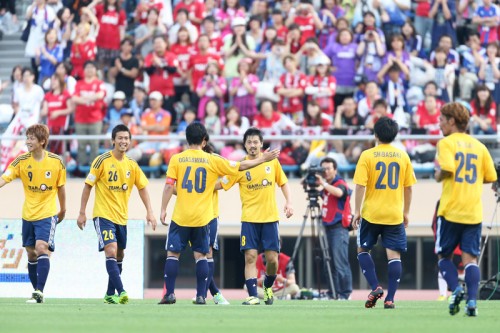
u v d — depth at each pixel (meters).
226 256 66.31
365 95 65.19
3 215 64.62
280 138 62.41
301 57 67.44
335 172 54.53
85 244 49.66
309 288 62.47
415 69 66.50
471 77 67.81
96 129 63.91
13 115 65.31
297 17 70.38
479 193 32.25
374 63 66.44
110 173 39.22
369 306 38.09
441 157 32.09
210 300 47.91
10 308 36.59
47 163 40.16
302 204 62.69
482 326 28.34
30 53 73.19
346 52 66.69
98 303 41.75
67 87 64.50
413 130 61.75
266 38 69.12
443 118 32.91
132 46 69.31
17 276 48.94
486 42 70.81
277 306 40.34
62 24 72.81
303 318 31.73
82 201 39.47
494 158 61.06
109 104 68.00
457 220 32.00
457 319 31.28
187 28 68.44
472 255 32.12
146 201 40.16
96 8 71.62
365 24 67.62
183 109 67.19
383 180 37.03
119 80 68.62
